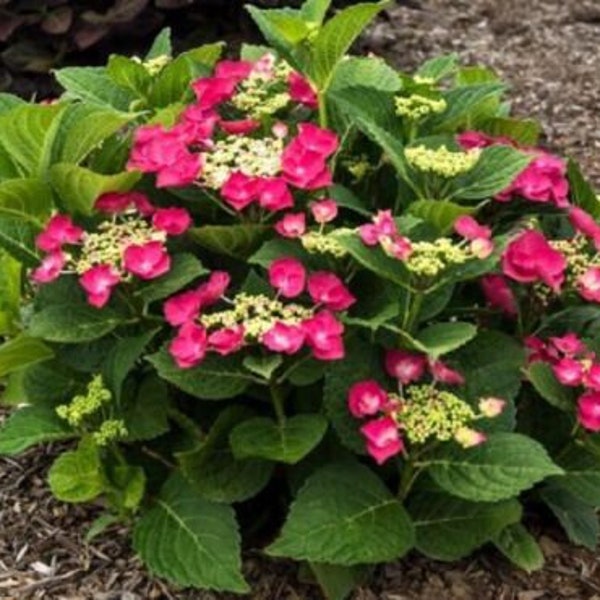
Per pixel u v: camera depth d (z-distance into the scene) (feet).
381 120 3.26
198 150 3.13
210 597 3.17
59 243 2.96
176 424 3.19
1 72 5.91
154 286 2.96
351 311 3.01
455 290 3.25
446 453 2.93
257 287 2.98
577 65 6.56
